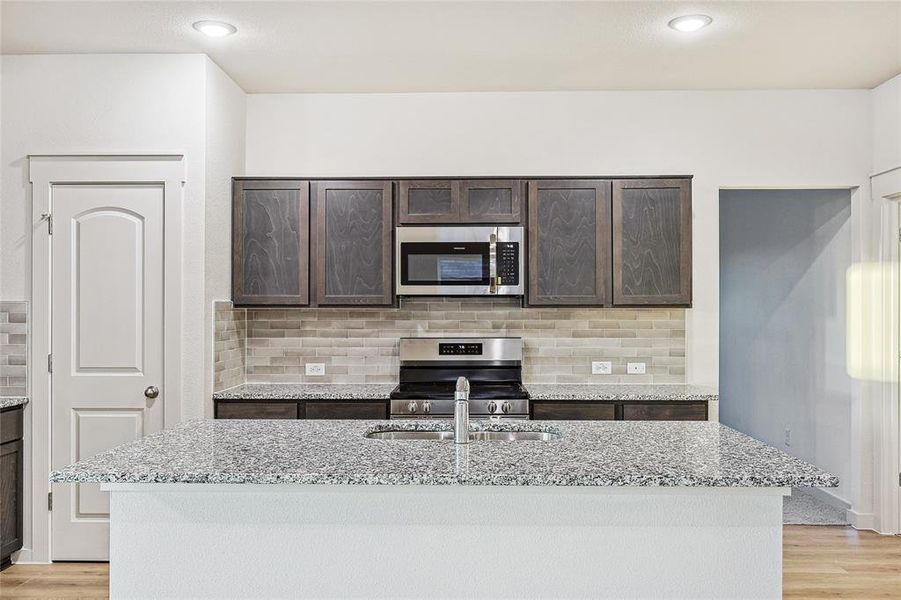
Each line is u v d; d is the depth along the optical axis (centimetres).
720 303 679
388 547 207
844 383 463
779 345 560
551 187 414
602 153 447
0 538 361
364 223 416
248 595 207
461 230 412
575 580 206
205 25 340
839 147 442
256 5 318
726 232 665
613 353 448
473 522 206
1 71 381
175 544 208
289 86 436
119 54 379
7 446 366
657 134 446
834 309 475
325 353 452
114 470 196
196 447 227
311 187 417
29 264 381
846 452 462
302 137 450
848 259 456
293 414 394
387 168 449
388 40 360
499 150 449
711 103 445
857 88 440
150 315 377
